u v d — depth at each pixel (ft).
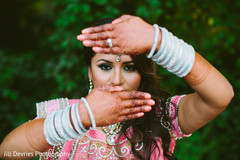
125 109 2.94
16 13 21.12
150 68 4.02
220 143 9.93
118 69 3.76
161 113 4.24
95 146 4.02
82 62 9.93
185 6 10.09
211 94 3.19
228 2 10.43
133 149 4.01
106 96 2.92
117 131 4.07
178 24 10.02
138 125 4.11
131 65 3.81
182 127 4.01
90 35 2.79
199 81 3.13
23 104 12.80
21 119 11.87
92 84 4.37
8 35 20.68
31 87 13.75
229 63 10.78
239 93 9.90
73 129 2.97
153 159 4.10
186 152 8.99
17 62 14.80
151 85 4.38
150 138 4.09
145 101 2.94
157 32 2.86
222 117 9.88
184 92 9.03
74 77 9.95
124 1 9.76
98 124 2.94
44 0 20.53
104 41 2.79
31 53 15.89
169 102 4.17
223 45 10.67
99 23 4.09
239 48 10.75
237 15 10.38
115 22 2.89
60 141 3.07
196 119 3.70
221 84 3.17
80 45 9.53
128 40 2.81
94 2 8.99
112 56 3.69
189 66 3.05
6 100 12.68
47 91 12.95
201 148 9.22
